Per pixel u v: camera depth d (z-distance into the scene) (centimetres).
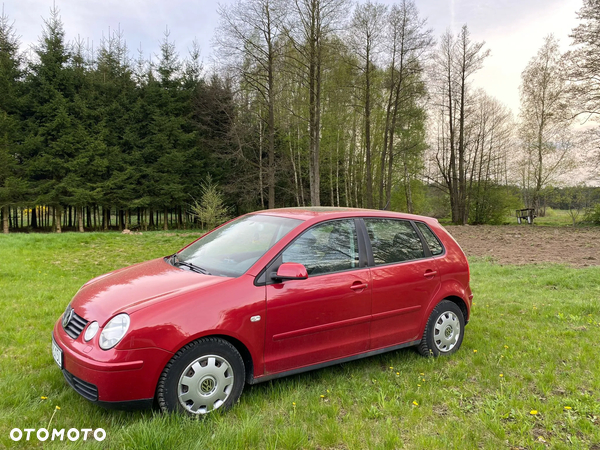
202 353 309
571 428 315
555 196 3938
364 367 436
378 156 4306
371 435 300
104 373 281
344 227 412
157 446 258
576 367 442
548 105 3622
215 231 473
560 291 897
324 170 4234
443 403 359
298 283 358
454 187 4178
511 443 294
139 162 3356
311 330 364
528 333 564
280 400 349
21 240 1611
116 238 2000
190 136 3472
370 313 404
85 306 329
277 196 4225
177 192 3378
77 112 3081
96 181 3156
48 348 462
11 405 326
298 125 3491
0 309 622
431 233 486
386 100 3953
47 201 2903
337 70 3167
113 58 3566
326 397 363
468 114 4025
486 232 2820
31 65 3064
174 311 303
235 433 285
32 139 2856
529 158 3894
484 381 400
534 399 360
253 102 3105
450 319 475
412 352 477
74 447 266
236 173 3753
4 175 2784
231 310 321
